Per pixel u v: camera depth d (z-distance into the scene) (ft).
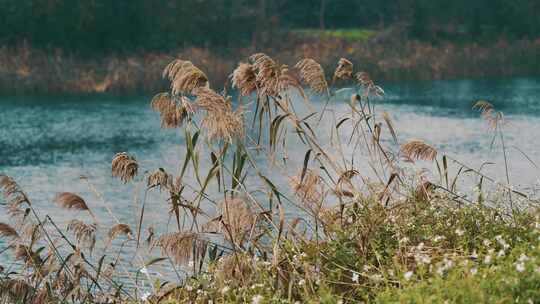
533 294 30.01
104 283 54.03
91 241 45.03
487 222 42.16
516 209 44.50
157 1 297.12
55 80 239.91
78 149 146.30
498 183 47.14
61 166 129.29
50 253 45.85
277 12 358.23
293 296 38.17
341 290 38.40
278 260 39.86
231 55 286.05
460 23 349.00
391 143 134.41
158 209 90.58
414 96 218.59
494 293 30.66
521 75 294.05
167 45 295.89
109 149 146.20
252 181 105.40
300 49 285.64
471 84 256.52
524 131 149.28
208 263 41.60
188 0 300.61
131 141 154.61
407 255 38.14
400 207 43.24
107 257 66.39
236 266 39.37
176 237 40.19
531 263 31.19
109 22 290.15
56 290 46.34
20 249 45.93
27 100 223.51
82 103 216.13
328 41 293.84
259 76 41.27
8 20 281.54
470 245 40.42
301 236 41.34
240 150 40.09
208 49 283.18
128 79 241.14
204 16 303.48
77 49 286.46
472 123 162.30
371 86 45.62
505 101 202.80
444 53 287.69
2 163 132.16
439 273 32.81
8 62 244.01
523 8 352.08
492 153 125.80
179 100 40.24
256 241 40.93
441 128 155.74
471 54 290.56
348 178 43.88
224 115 39.11
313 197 42.73
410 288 31.60
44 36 285.64
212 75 247.70
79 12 284.61
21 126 174.91
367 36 332.19
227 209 40.04
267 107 41.96
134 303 43.19
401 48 288.71
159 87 242.17
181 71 39.86
